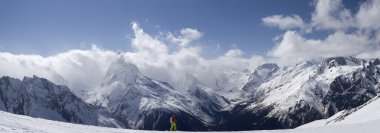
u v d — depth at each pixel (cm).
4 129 3934
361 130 5756
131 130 6738
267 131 6500
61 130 5128
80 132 5366
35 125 5050
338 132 5766
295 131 6281
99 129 6281
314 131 6041
